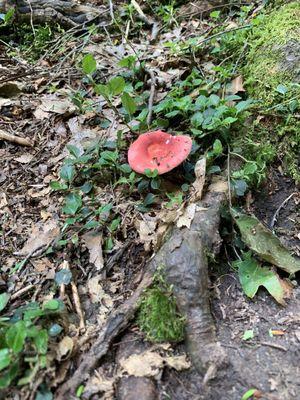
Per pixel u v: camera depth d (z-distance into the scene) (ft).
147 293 0.95
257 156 1.23
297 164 1.25
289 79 1.32
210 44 1.61
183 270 0.96
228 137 1.24
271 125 1.28
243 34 1.55
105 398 0.83
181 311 0.93
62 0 2.00
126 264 1.08
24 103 1.52
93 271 1.06
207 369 0.86
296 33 1.39
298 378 0.86
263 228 1.06
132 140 1.33
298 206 1.18
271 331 0.94
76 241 1.10
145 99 1.42
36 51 1.79
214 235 1.04
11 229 1.17
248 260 1.05
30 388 0.83
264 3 1.72
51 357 0.87
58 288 1.01
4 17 1.72
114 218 1.16
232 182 1.15
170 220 1.07
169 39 1.79
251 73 1.39
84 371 0.87
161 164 1.12
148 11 2.00
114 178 1.24
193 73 1.44
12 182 1.29
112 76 1.57
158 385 0.85
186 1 2.00
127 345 0.91
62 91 1.54
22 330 0.81
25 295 1.02
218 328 0.95
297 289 1.02
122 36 1.77
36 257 1.10
